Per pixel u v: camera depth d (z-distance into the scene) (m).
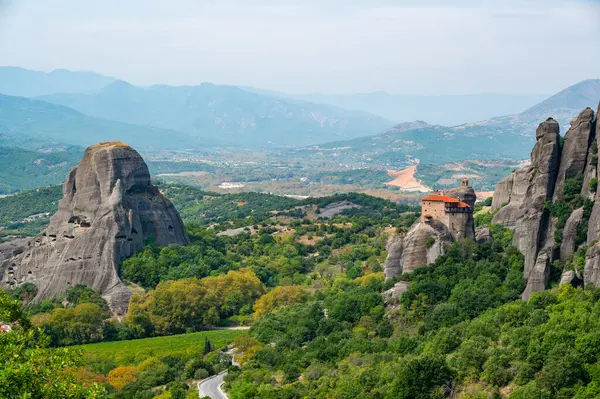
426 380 171.50
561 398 151.50
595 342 158.75
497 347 175.00
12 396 113.50
